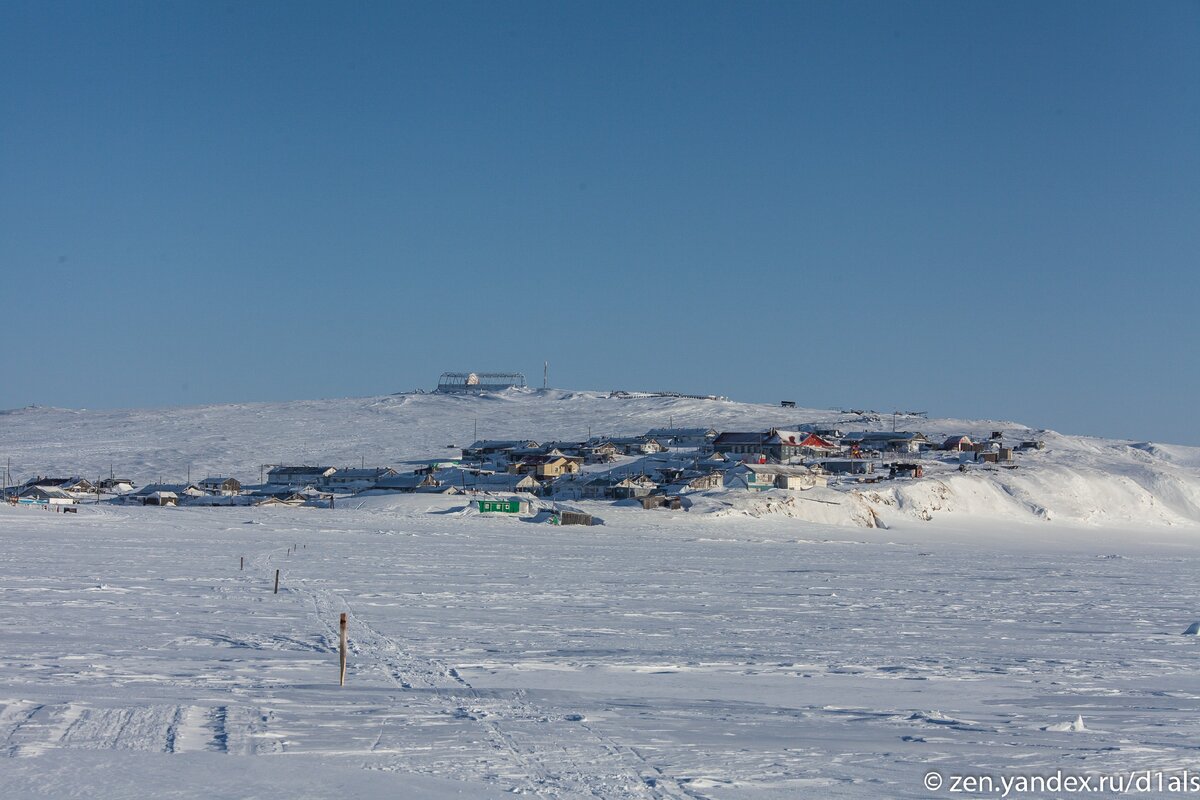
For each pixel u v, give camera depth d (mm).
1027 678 24406
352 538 75500
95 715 16156
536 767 13953
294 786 12664
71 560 51344
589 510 102062
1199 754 15898
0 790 12109
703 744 15805
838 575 58406
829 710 19422
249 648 25312
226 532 77438
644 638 30172
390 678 21281
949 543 94812
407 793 12484
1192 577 65938
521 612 35969
